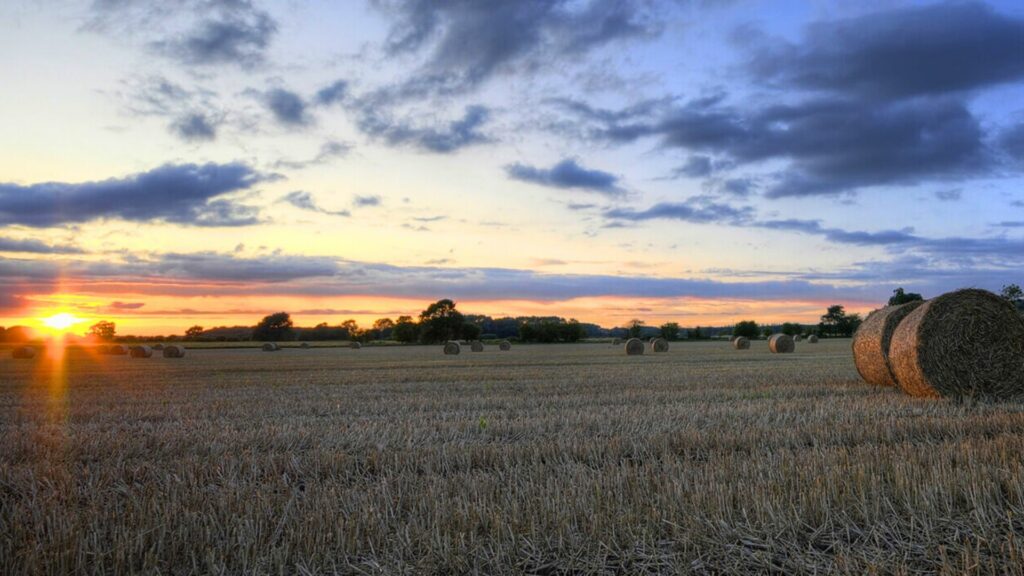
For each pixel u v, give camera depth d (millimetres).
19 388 17984
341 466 7129
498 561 4391
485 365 27672
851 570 4141
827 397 12766
